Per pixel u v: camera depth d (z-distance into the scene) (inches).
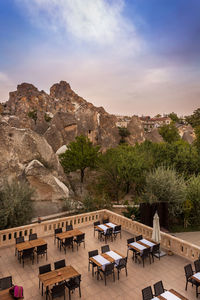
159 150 1385.3
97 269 402.3
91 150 1375.5
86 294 354.0
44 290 361.7
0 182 782.5
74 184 1336.1
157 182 807.7
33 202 834.2
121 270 431.5
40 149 1083.9
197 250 467.8
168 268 443.2
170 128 2987.2
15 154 940.6
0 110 4434.1
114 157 1269.7
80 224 669.9
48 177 936.3
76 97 6712.6
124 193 1256.2
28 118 2098.9
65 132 1859.0
